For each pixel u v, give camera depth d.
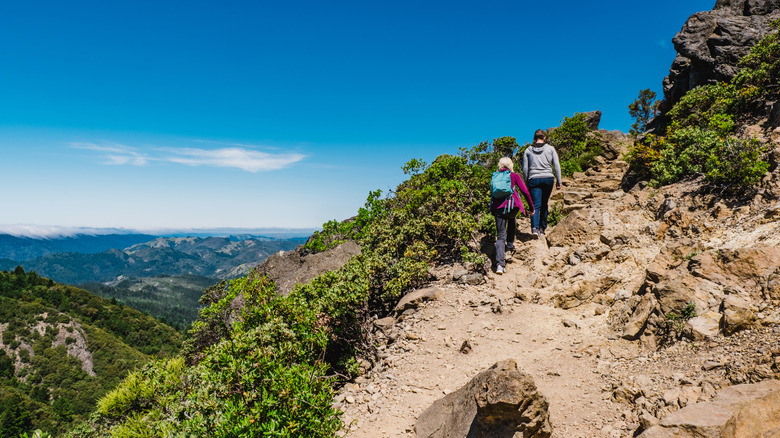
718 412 2.97
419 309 8.02
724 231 6.78
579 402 4.39
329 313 6.62
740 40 17.20
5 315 186.00
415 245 9.46
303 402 4.17
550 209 11.44
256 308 6.26
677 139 10.06
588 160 18.50
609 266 7.71
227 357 4.88
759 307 4.51
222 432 3.96
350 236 17.48
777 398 2.93
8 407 110.88
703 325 4.64
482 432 3.73
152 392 7.77
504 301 7.67
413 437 4.58
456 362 6.03
